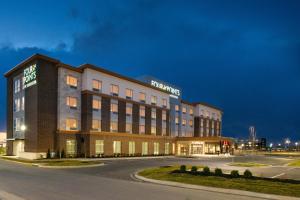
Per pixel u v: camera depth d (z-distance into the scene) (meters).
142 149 56.44
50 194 13.78
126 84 54.66
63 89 43.59
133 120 55.62
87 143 44.38
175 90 72.62
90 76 46.66
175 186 16.78
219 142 65.12
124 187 16.16
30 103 42.25
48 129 41.53
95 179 19.62
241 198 13.37
